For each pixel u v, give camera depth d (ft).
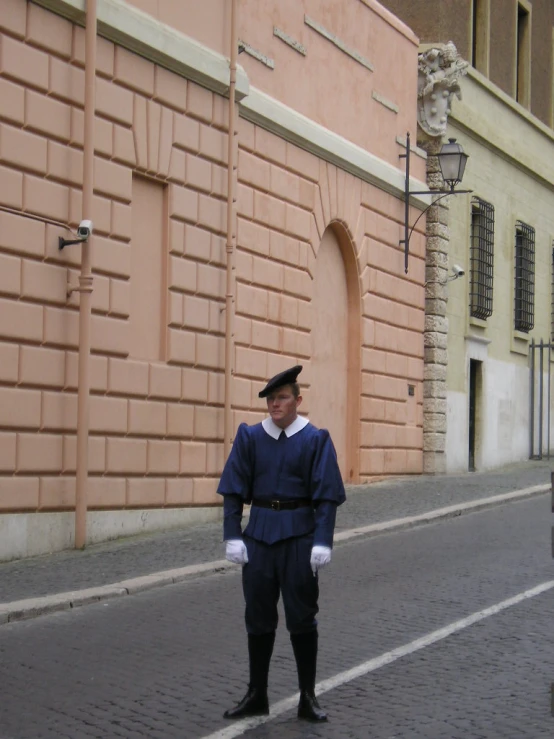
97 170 46.03
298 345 61.67
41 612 34.30
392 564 43.45
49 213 43.55
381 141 71.77
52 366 43.60
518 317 93.71
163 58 49.39
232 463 24.48
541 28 101.45
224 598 37.01
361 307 68.95
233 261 54.19
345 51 66.85
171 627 32.71
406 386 74.79
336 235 67.31
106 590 36.88
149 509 49.16
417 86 77.41
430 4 80.38
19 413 42.06
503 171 90.68
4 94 41.50
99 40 46.11
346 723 23.66
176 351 50.62
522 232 94.89
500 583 39.22
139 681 26.86
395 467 73.31
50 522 43.75
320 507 23.91
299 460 24.14
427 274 77.71
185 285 51.24
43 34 43.14
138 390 48.21
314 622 24.20
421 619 33.73
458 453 81.00
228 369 53.78
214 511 53.31
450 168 71.20
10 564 41.37
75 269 44.73
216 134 53.42
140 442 48.44
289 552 23.97
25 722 23.65
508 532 51.85
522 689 26.20
